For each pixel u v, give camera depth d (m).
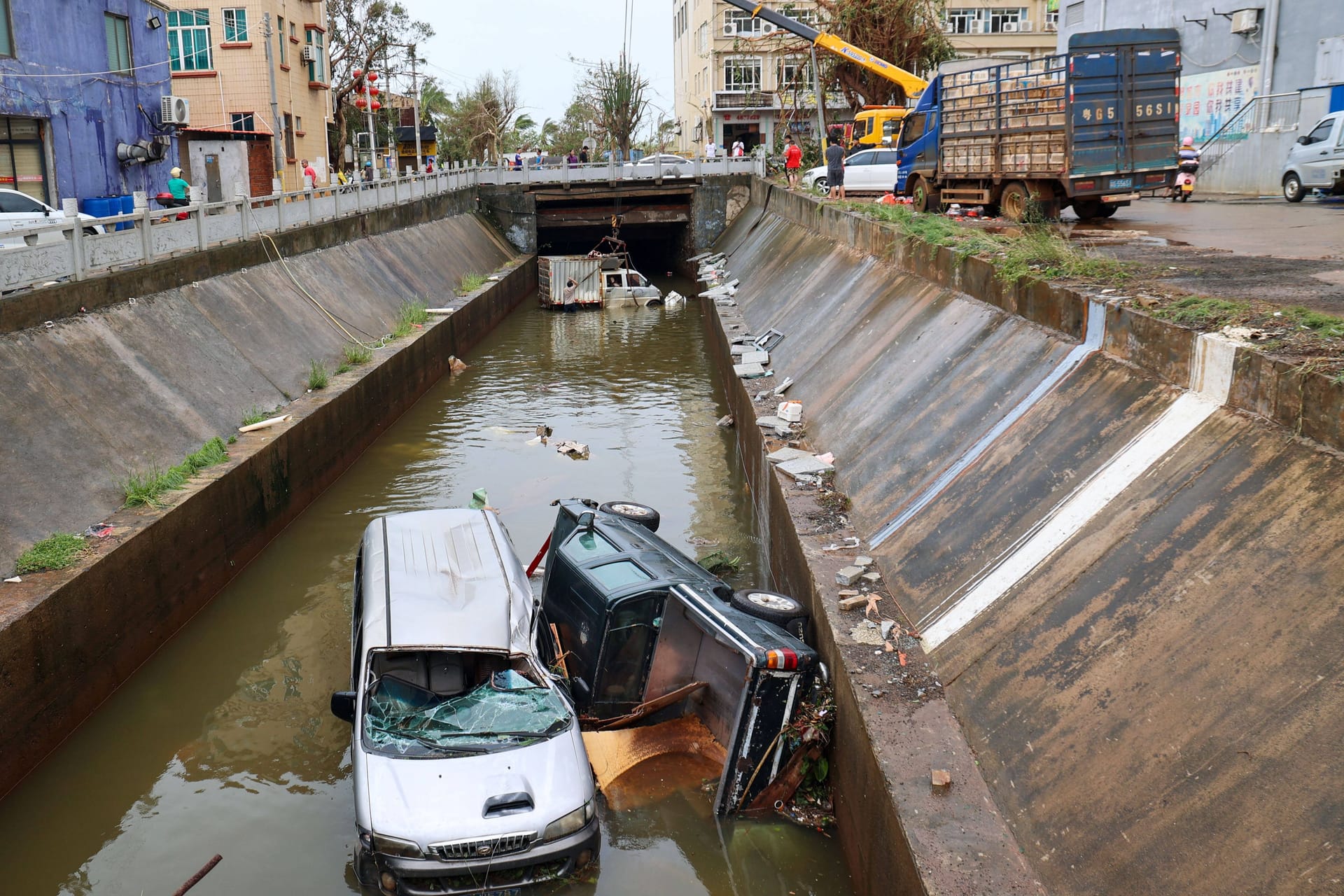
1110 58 16.86
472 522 9.66
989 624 6.65
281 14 36.06
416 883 6.38
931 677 6.63
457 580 8.47
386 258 25.73
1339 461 5.30
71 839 7.32
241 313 16.27
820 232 23.33
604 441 17.94
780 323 20.58
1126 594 5.86
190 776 8.11
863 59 33.41
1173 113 17.36
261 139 30.08
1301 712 4.43
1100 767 5.05
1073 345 8.71
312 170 27.28
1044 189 18.17
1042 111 17.67
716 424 19.11
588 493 14.94
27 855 7.16
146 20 26.14
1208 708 4.84
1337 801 4.01
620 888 6.69
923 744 5.91
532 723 7.27
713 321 26.52
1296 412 5.70
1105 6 32.78
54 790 7.86
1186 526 5.90
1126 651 5.52
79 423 10.85
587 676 8.40
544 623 9.31
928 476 9.16
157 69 26.80
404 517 9.76
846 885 6.58
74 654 8.48
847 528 9.52
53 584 8.37
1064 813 5.01
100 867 7.03
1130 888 4.45
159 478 10.85
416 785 6.66
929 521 8.42
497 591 8.38
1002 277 10.45
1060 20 35.78
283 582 11.74
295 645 10.28
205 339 14.62
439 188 34.38
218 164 29.31
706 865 6.89
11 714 7.60
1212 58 29.11
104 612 8.97
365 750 6.96
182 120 26.64
